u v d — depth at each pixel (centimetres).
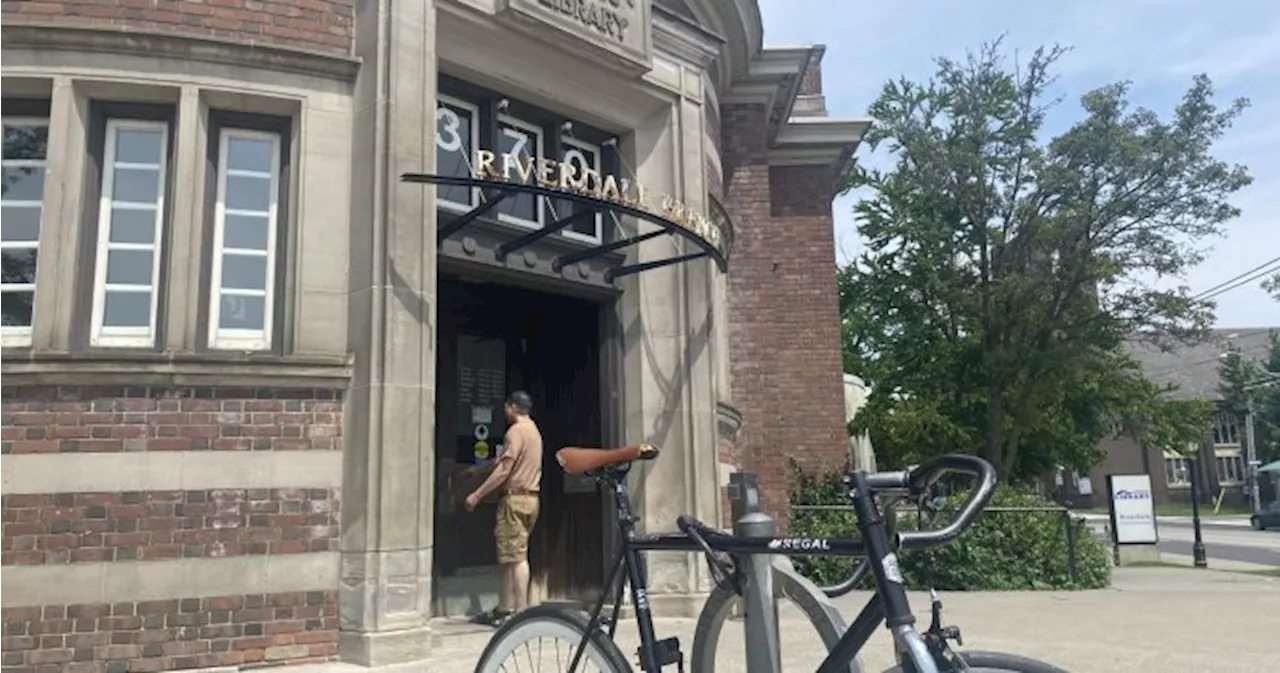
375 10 668
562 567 860
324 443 626
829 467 1388
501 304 888
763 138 1238
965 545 1130
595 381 877
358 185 656
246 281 646
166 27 626
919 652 220
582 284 818
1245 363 6241
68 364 571
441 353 828
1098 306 1803
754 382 1170
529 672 331
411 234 650
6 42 599
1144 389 2047
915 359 2019
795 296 1449
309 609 605
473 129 778
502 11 725
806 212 1472
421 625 615
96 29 605
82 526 563
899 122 1889
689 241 868
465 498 807
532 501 709
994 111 1808
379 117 652
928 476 241
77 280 604
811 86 1661
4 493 555
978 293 1816
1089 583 1170
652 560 800
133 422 581
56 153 600
